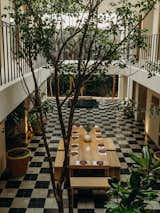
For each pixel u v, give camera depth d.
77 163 6.33
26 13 3.90
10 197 5.91
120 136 10.09
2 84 4.38
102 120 12.24
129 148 8.87
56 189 3.96
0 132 6.60
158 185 6.18
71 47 4.33
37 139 9.52
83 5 3.96
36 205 5.61
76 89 3.77
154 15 8.59
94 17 3.96
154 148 8.92
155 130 9.23
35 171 7.13
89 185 5.62
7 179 6.69
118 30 4.05
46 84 12.86
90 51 3.97
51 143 9.18
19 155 6.82
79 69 3.79
